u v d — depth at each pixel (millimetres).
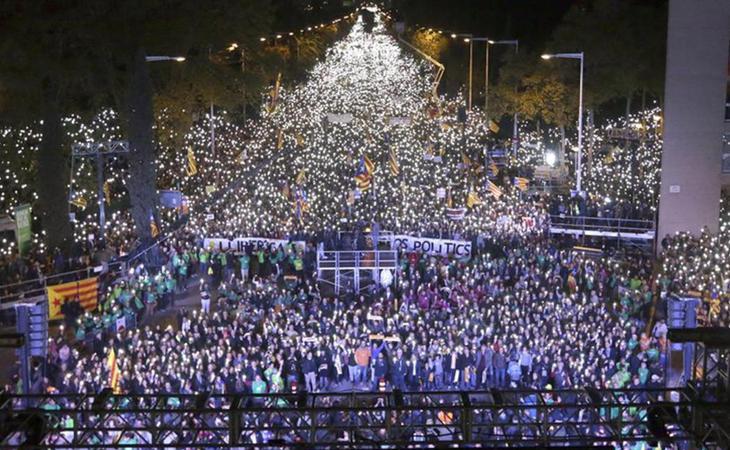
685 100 46188
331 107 78438
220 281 40875
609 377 27531
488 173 62188
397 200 49562
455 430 21688
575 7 67438
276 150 65625
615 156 70250
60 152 45000
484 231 44844
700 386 17047
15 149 52125
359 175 47406
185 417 19672
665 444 17047
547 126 84000
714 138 46250
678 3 45531
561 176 64875
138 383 26766
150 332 30406
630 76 63469
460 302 33594
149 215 46312
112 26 48562
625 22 63594
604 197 53594
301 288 36656
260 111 79938
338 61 92375
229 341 29766
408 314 31953
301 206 46188
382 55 92875
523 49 78938
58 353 29156
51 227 44281
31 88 46406
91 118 57000
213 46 63000
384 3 109250
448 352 29188
